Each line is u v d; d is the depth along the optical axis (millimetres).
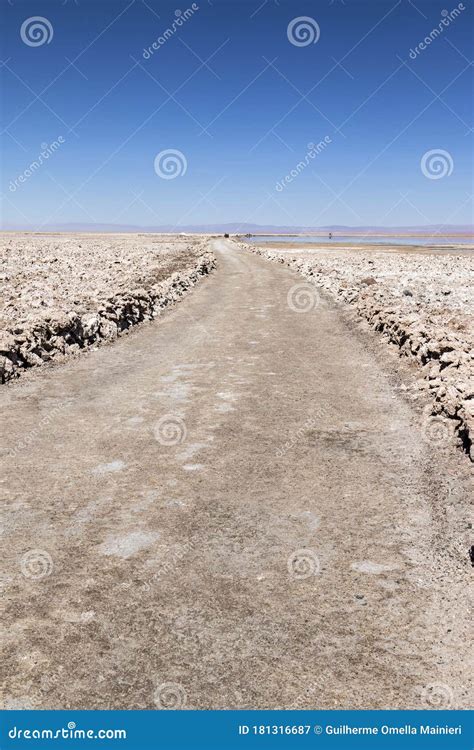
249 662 3951
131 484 6777
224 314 20969
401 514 5977
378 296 20266
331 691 3717
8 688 3750
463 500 6215
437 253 80750
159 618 4402
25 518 5973
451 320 14438
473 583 4793
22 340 12742
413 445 7895
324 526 5758
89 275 29906
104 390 10953
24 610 4504
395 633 4234
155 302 22016
